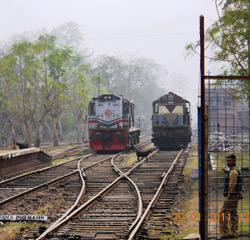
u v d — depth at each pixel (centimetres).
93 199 1988
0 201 2088
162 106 5297
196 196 2167
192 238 1319
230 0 2511
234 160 1267
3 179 2897
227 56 2498
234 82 2373
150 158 4191
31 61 6350
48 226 1558
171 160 3962
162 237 1420
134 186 2366
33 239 1395
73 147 6731
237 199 1260
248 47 2453
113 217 1698
